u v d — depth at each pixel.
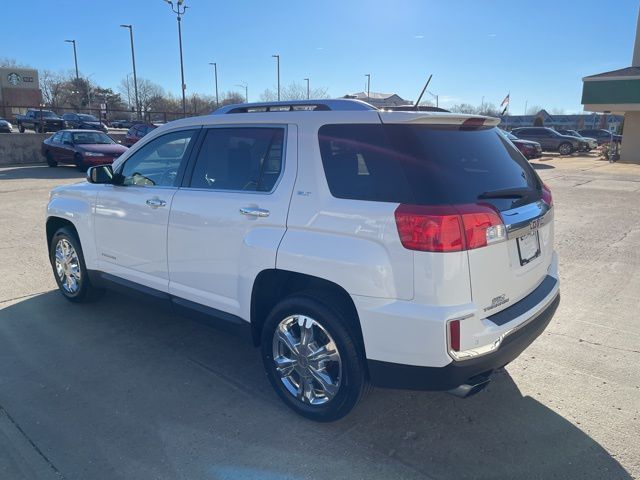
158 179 4.26
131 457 2.98
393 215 2.77
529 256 3.21
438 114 2.95
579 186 16.08
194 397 3.63
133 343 4.50
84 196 4.91
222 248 3.63
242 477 2.83
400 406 3.53
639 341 4.50
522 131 32.78
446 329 2.69
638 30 27.14
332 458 2.99
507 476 2.83
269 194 3.37
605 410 3.46
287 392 3.43
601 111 25.58
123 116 68.25
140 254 4.36
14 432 3.20
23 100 60.44
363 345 3.00
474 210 2.75
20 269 6.59
